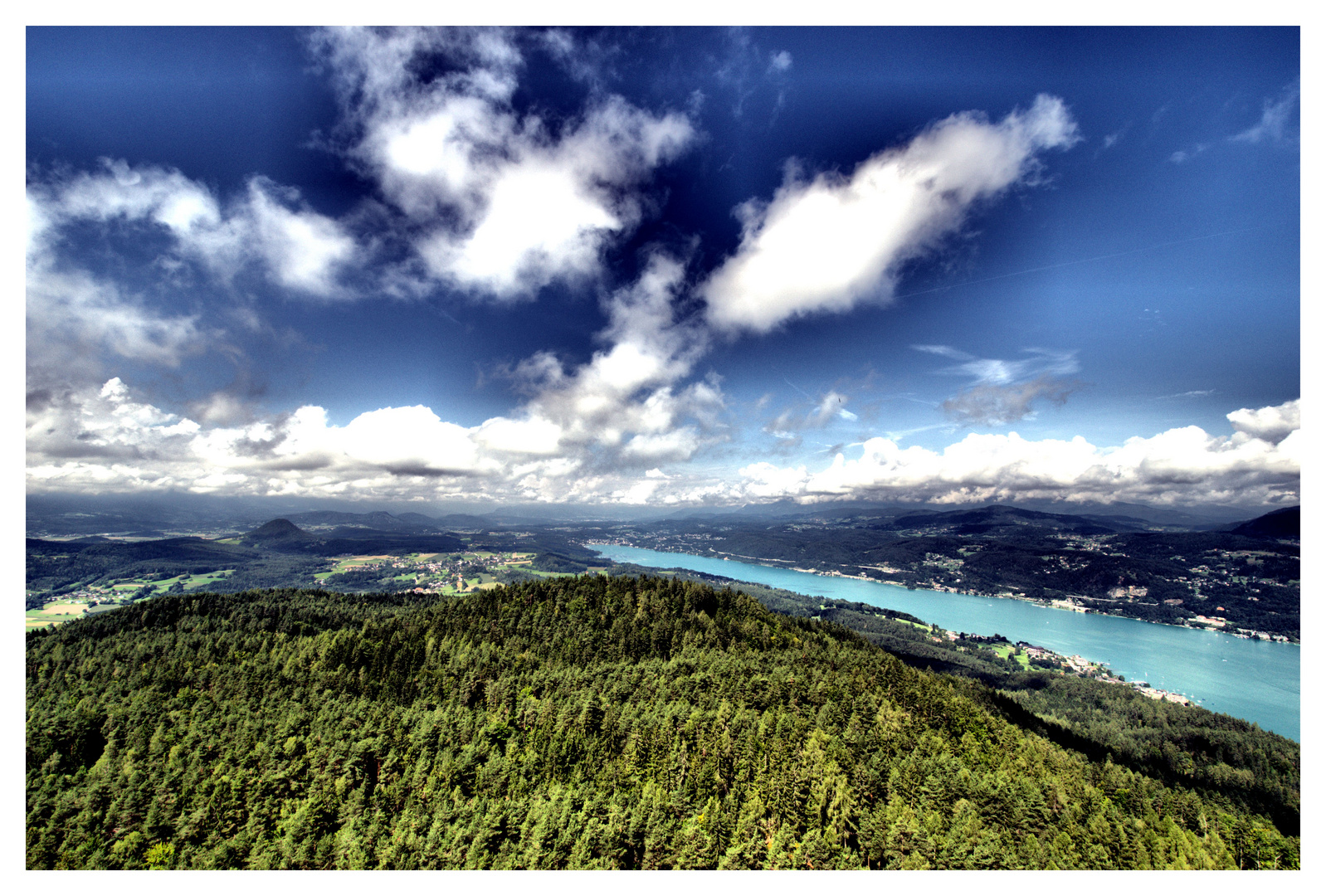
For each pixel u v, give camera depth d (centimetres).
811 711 10525
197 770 8538
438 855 7331
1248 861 8844
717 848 7619
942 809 8325
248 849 7488
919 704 11219
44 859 7200
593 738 9650
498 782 8756
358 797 8350
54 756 8712
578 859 7306
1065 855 7575
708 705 10631
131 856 7319
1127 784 10031
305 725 9844
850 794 8331
